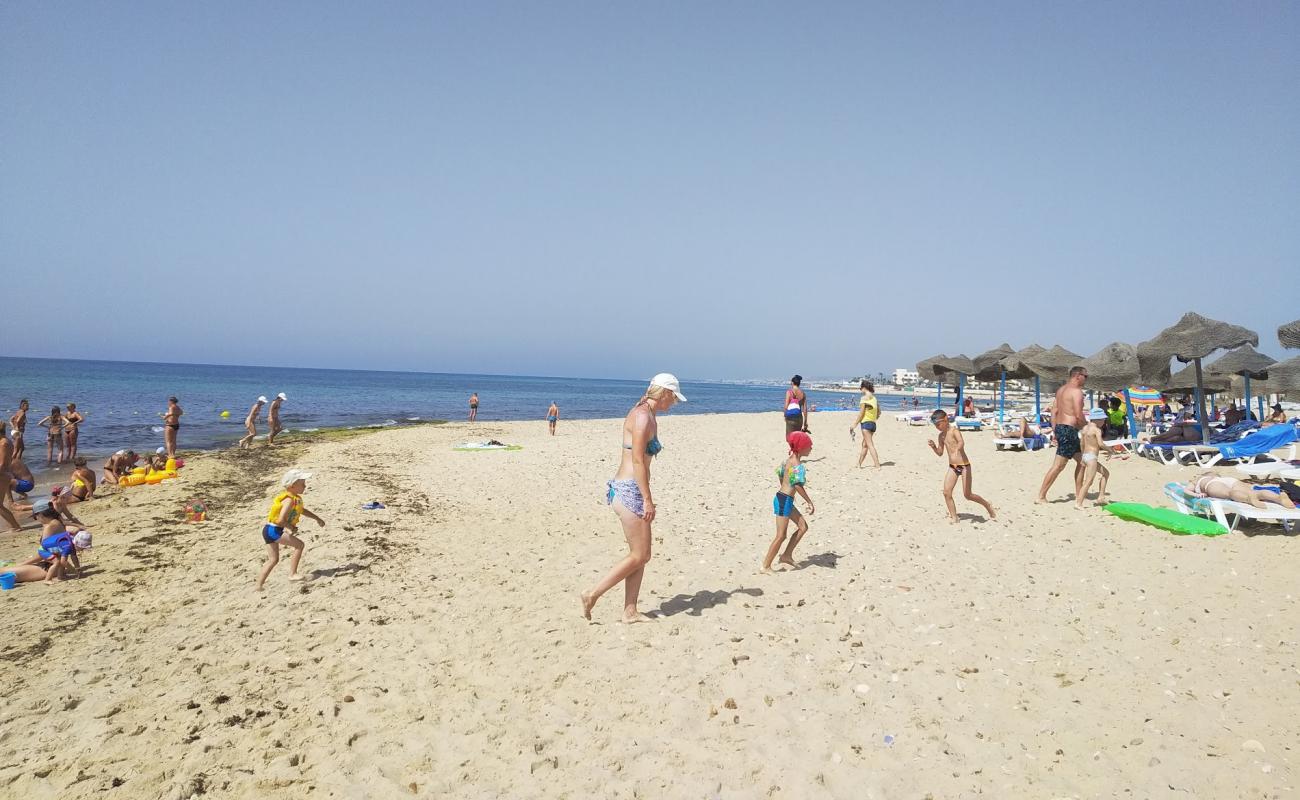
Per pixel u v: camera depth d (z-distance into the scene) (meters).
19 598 7.63
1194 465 13.95
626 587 6.09
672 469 16.73
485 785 3.79
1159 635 5.58
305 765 4.00
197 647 5.93
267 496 13.91
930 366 26.62
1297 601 6.10
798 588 7.05
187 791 3.75
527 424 38.50
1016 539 8.81
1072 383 10.81
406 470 17.86
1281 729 4.08
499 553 8.98
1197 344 14.38
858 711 4.51
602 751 4.11
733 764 3.95
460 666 5.33
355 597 7.16
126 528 11.20
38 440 25.75
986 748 4.05
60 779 3.91
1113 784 3.66
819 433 24.62
